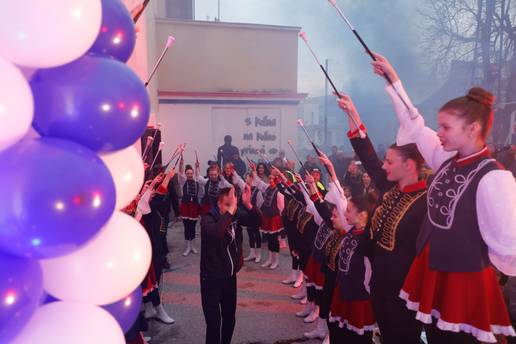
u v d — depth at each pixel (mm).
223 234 3072
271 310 4691
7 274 1040
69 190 1074
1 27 1090
